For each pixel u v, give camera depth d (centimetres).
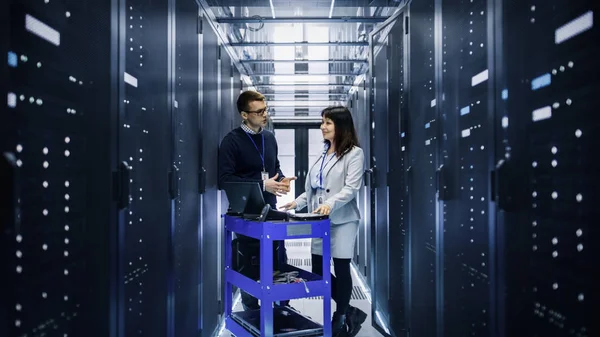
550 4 137
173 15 258
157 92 234
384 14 429
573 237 129
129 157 198
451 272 233
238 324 303
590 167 120
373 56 407
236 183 284
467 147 212
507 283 162
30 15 131
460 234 222
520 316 154
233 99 471
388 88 381
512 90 157
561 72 132
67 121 153
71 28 152
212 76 365
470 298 210
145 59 219
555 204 137
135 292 206
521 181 153
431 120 271
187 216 291
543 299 145
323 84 692
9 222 114
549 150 140
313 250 335
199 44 319
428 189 277
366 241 547
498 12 166
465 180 216
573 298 129
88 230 166
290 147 1000
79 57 158
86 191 166
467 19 209
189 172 296
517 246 155
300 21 402
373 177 409
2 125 116
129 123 199
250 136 349
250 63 550
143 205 216
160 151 238
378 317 414
